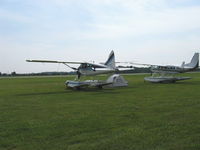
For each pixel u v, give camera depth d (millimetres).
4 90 16641
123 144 4273
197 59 23781
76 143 4395
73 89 16875
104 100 10391
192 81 25922
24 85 22703
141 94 12609
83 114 7117
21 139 4664
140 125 5625
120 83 18594
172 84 20891
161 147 4082
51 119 6469
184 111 7312
